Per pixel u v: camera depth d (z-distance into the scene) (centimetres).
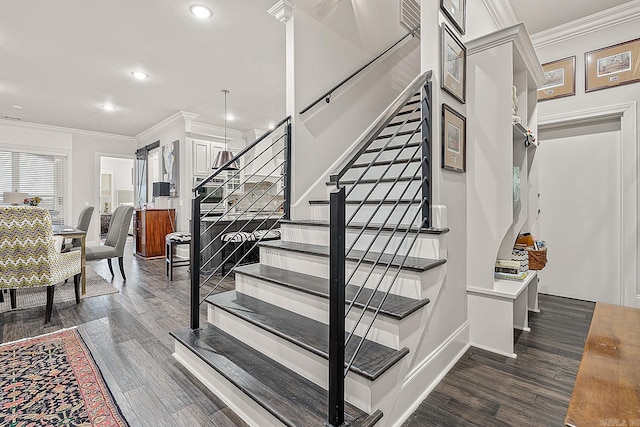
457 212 211
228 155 515
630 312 111
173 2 268
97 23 297
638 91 292
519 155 251
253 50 350
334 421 119
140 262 536
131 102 514
